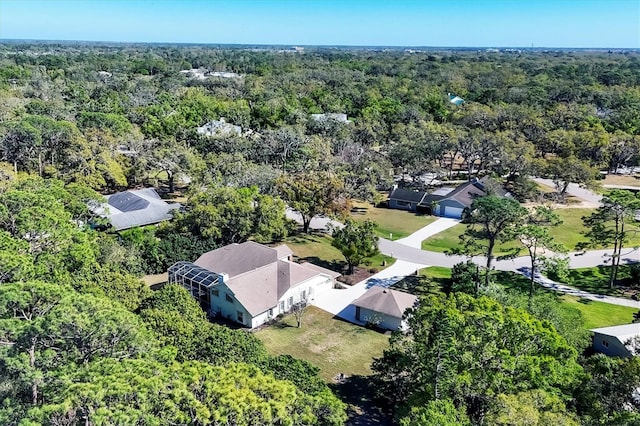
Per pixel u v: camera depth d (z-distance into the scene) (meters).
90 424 16.30
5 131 63.41
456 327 24.38
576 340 32.12
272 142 80.19
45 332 19.81
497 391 22.38
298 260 53.53
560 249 42.31
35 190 43.47
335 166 71.81
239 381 19.28
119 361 19.84
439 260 55.38
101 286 33.03
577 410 22.78
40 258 32.69
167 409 17.09
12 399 18.81
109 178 70.38
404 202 76.44
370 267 52.84
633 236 57.66
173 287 34.28
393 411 29.98
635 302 45.41
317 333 39.66
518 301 33.69
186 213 55.16
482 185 76.00
